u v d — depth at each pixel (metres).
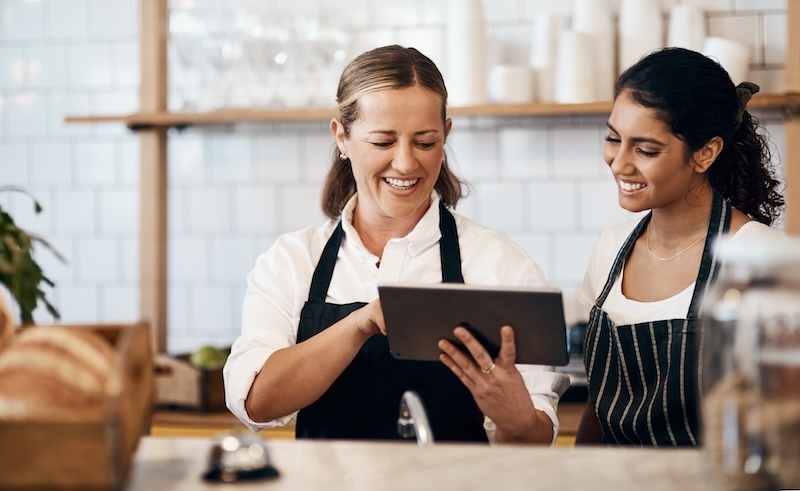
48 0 3.69
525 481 1.17
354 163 1.98
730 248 1.09
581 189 3.39
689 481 1.16
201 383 3.00
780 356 1.05
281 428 2.96
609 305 2.07
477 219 3.46
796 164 3.03
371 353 1.97
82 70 3.68
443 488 1.15
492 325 1.64
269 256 2.13
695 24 3.16
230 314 3.63
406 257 2.03
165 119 3.27
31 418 1.06
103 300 3.71
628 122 1.88
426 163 1.92
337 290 2.04
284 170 3.58
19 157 3.73
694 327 1.91
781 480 1.06
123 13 3.64
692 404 1.91
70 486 1.06
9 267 1.72
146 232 3.36
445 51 3.44
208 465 1.22
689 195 1.97
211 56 3.29
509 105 3.11
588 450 1.30
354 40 3.50
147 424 1.44
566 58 3.12
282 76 3.41
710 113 1.85
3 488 1.07
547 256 3.43
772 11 3.26
